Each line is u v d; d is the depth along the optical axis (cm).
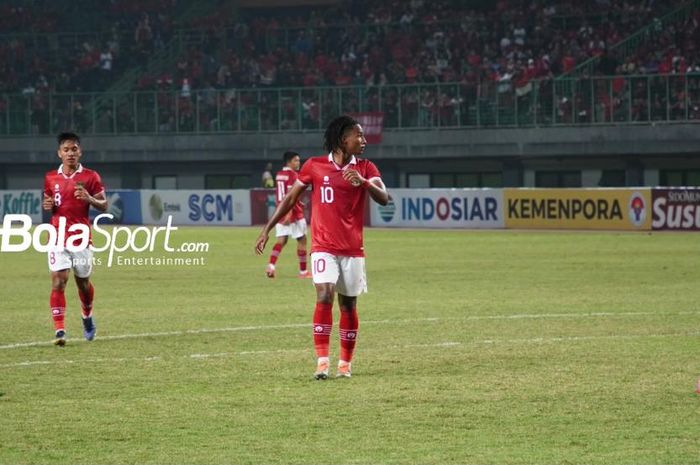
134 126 10888
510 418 1888
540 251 6103
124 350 2708
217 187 11069
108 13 12725
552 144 9900
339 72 11294
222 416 1922
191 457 1644
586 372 2323
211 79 11450
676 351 2608
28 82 12019
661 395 2069
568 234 7612
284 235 4750
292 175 4931
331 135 2256
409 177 10700
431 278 4600
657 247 6316
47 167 11219
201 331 3047
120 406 2012
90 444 1730
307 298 3922
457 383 2209
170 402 2045
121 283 4531
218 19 12156
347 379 2270
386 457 1636
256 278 4741
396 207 8706
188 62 11694
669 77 9625
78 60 12038
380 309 3525
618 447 1684
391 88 10331
